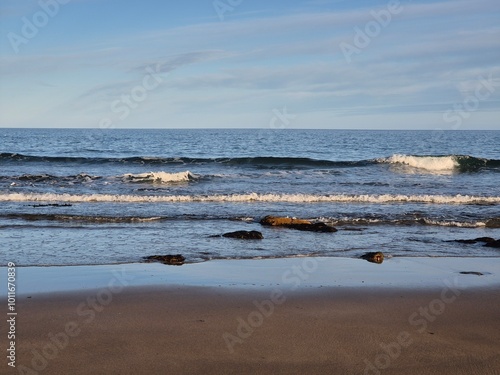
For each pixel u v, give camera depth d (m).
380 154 44.88
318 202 18.75
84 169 28.84
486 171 30.44
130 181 23.45
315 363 5.68
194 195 19.22
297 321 6.98
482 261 10.88
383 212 16.81
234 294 8.13
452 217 16.14
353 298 8.09
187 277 9.14
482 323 7.11
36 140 63.59
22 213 15.15
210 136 83.00
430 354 5.99
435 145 60.12
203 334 6.43
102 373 5.31
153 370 5.41
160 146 52.84
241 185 22.98
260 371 5.45
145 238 12.45
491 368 5.65
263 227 14.12
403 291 8.54
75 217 14.68
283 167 31.00
